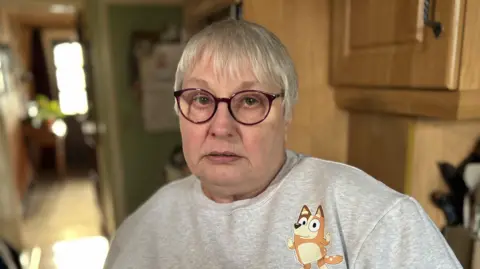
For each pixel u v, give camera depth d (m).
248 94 0.67
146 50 2.16
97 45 2.38
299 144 1.10
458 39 0.66
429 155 0.91
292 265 0.67
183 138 0.72
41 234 3.20
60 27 5.58
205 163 0.70
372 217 0.63
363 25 0.92
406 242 0.60
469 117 0.71
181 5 2.26
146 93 2.20
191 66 0.70
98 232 3.20
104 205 3.03
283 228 0.69
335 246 0.64
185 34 1.78
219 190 0.73
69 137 5.80
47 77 5.70
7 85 3.65
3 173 2.79
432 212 0.92
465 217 0.88
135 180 2.44
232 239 0.72
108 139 2.42
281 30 1.05
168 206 0.83
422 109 0.79
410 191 0.91
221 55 0.66
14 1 3.11
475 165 0.88
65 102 5.91
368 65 0.90
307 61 1.08
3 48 3.50
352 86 1.00
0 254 1.48
